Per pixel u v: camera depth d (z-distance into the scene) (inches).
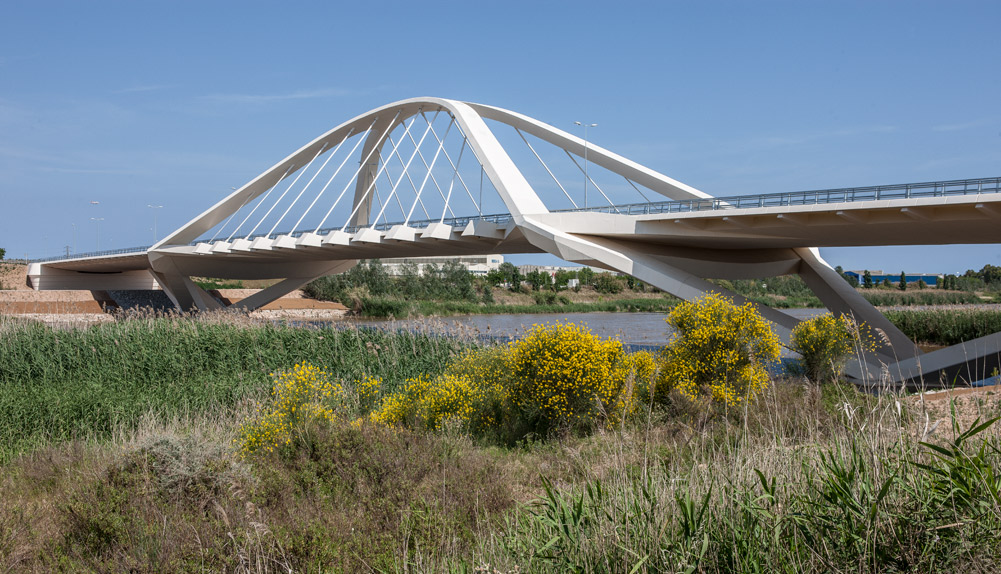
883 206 767.7
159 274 2246.6
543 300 3260.3
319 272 2297.0
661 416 410.0
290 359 711.7
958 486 142.3
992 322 1296.8
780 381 541.3
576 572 154.9
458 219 1314.0
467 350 639.1
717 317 501.0
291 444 344.5
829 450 171.9
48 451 398.3
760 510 154.9
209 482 281.4
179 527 239.3
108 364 722.2
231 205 2048.5
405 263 3462.1
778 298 2896.2
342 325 831.1
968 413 256.4
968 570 134.2
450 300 2967.5
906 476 160.9
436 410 439.8
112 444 413.4
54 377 700.0
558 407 422.9
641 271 964.6
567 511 170.6
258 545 208.4
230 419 474.6
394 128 1868.8
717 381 460.8
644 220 1005.2
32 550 247.0
